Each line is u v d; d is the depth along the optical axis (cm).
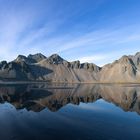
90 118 4581
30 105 6681
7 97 9294
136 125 3950
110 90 15850
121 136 3228
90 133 3381
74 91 14112
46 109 5831
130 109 5953
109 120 4384
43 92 12575
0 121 4216
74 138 3125
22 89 15775
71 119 4462
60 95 10494
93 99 8744
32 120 4338
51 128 3681
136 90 15712
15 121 4228
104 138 3133
